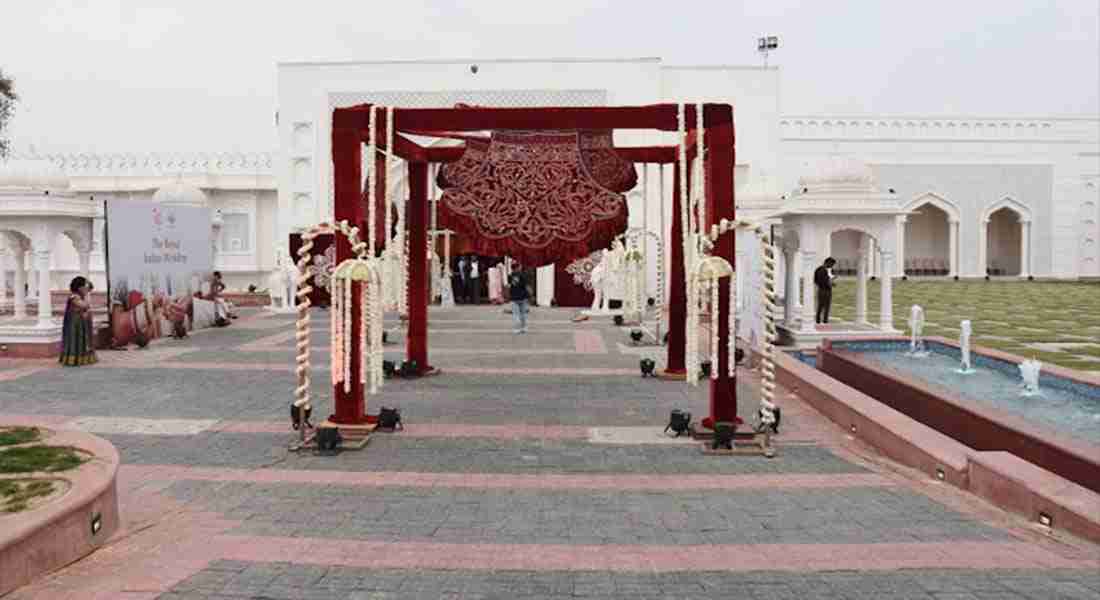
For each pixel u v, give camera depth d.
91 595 3.29
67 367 9.84
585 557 3.74
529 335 13.72
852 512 4.41
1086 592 3.30
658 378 9.02
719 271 5.78
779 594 3.32
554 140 6.93
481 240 6.94
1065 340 12.68
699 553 3.79
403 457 5.63
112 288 11.41
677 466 5.42
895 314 17.53
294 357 10.82
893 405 7.09
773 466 5.42
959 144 31.53
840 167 11.35
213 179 22.97
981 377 8.52
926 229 33.62
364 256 6.15
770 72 21.69
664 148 8.59
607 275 17.62
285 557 3.74
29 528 3.39
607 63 21.05
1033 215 31.86
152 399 7.80
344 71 21.39
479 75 21.16
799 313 12.36
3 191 10.72
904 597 3.28
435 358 10.76
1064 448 4.56
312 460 5.55
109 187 22.80
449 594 3.33
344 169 6.13
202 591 3.35
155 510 4.46
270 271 23.39
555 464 5.46
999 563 3.63
